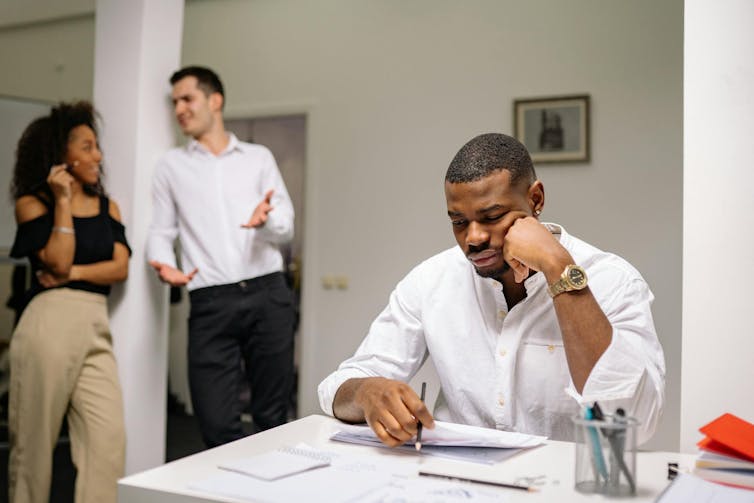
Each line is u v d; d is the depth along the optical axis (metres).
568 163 4.36
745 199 1.66
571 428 1.58
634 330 1.43
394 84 4.84
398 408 1.29
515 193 1.42
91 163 2.86
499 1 4.56
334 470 1.18
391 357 1.69
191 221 3.12
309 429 1.48
